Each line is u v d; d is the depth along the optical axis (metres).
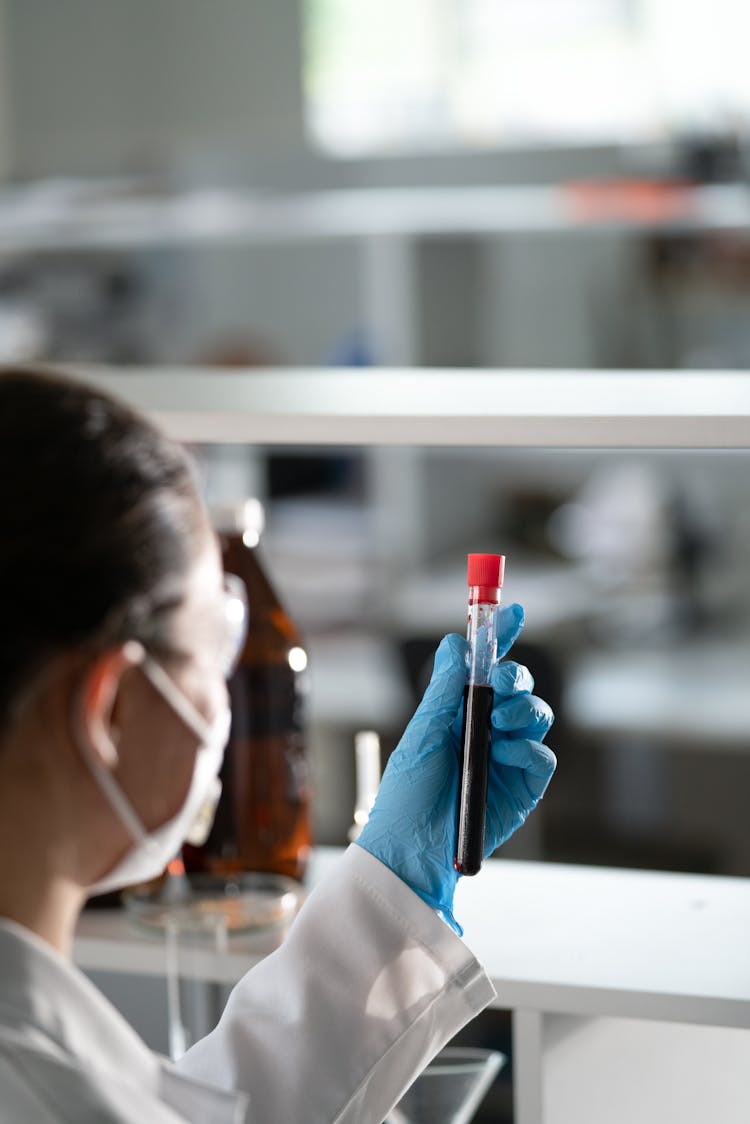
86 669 0.70
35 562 0.67
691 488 4.07
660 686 3.56
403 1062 0.95
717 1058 1.13
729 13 4.78
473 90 4.97
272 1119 0.92
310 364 5.14
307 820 1.19
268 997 0.97
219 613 0.78
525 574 4.20
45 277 4.46
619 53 4.88
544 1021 1.01
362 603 4.06
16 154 4.92
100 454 0.69
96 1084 0.70
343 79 5.00
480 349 4.63
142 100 4.85
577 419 0.99
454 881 0.99
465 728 0.94
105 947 1.10
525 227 3.92
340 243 5.06
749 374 1.22
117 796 0.72
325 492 4.18
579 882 1.20
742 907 1.13
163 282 4.75
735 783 3.68
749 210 3.79
